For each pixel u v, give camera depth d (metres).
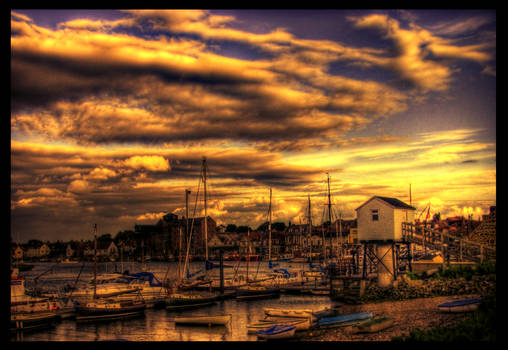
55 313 59.94
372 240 63.78
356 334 41.91
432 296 53.81
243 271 148.62
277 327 45.38
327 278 96.38
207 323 56.53
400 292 56.94
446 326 39.78
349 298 62.50
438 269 57.59
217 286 88.50
